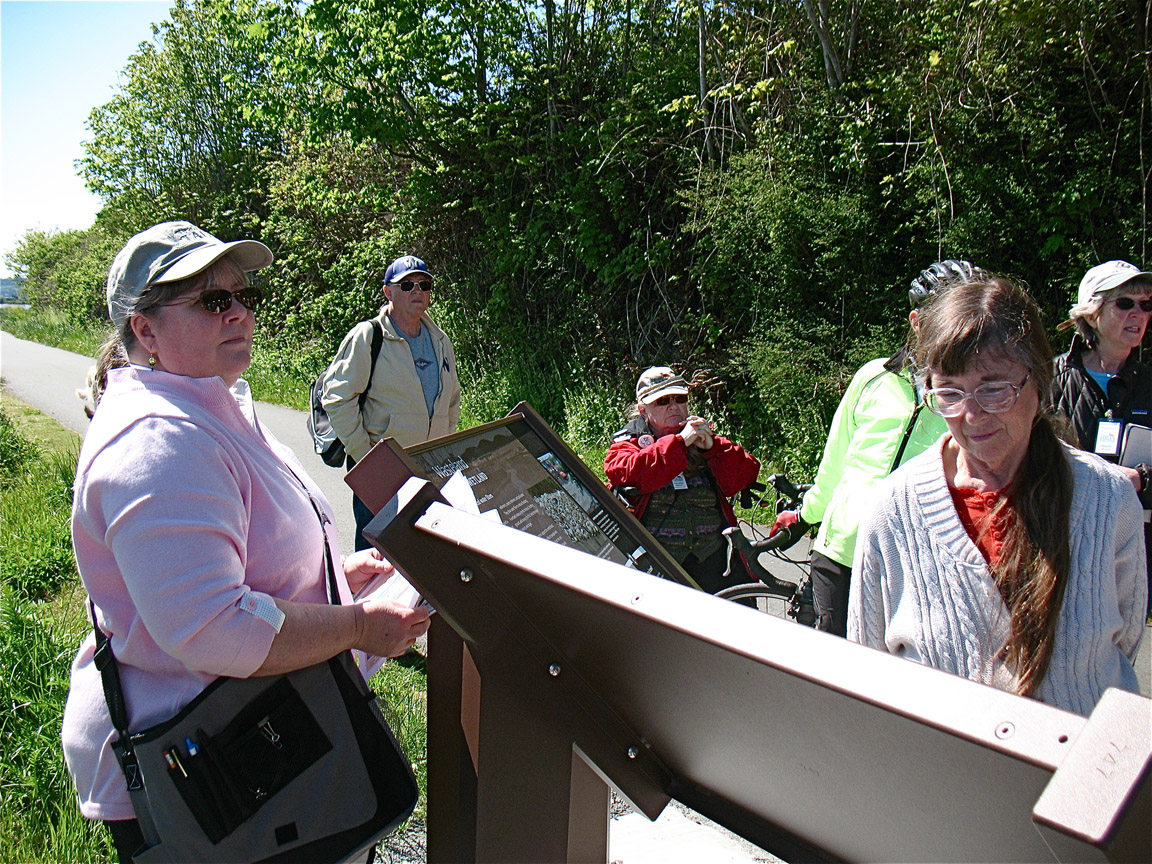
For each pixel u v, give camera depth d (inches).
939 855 38.6
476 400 441.1
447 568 52.0
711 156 360.5
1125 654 67.8
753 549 145.3
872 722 35.7
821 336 310.7
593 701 52.0
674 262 394.9
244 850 61.1
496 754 53.9
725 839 95.8
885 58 321.4
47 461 356.8
